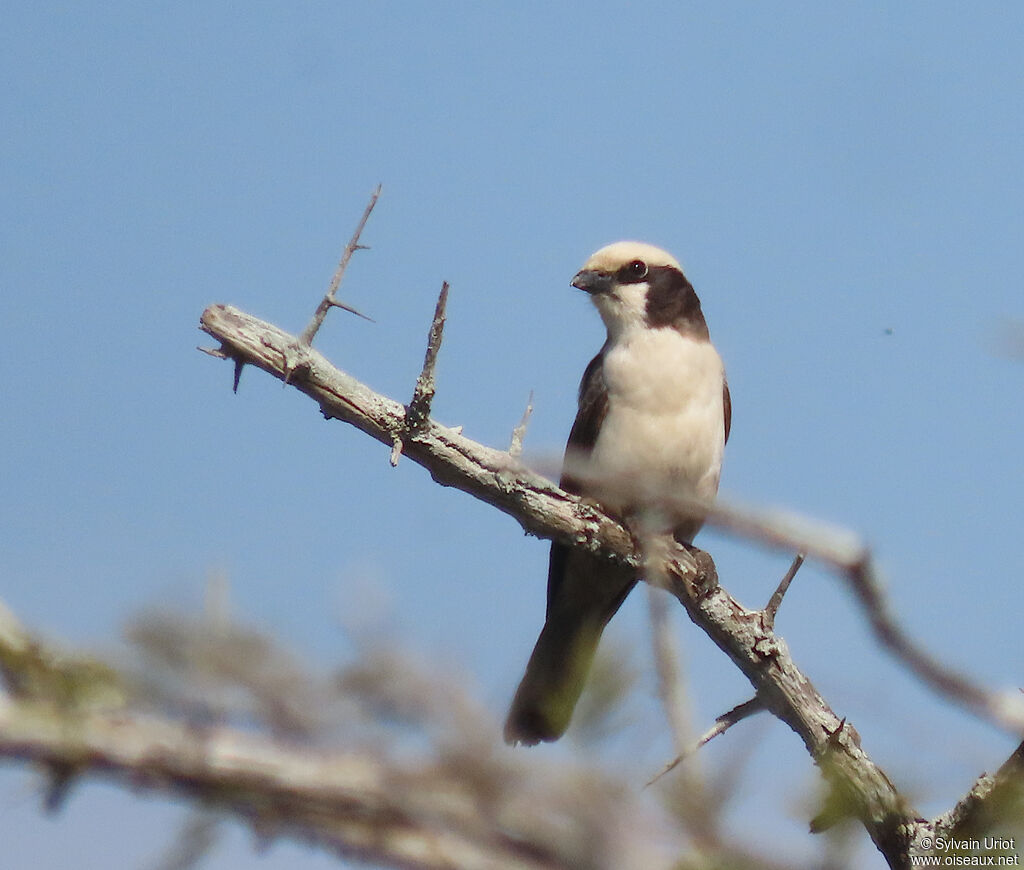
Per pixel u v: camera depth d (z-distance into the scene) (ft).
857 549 15.52
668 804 12.61
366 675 12.55
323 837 12.26
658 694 14.37
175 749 12.25
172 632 12.73
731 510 15.46
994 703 16.30
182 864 12.21
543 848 12.03
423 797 12.16
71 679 12.54
